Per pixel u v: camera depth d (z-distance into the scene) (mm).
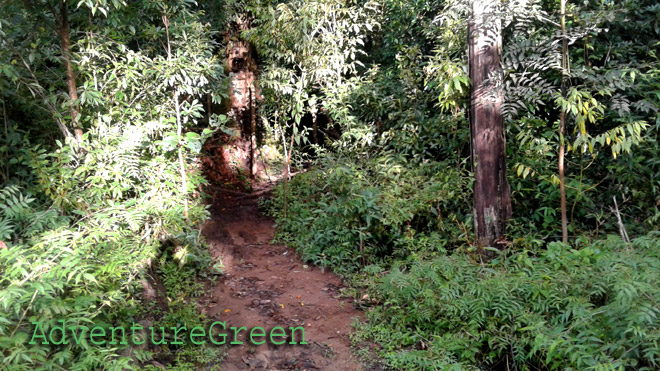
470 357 3439
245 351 3848
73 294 3090
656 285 3006
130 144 4641
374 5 7320
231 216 7262
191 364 3529
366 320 4277
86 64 4660
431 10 7695
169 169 5238
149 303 4055
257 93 8766
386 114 7492
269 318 4398
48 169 4117
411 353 3559
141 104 5336
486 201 4715
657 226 4598
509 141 5391
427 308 3898
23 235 3619
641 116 5102
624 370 2797
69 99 4383
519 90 4469
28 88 4305
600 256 3629
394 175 6113
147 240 4785
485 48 4566
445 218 5520
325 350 3859
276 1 7559
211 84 5766
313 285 5090
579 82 4883
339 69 7078
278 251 6043
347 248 5453
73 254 3080
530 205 5301
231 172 8672
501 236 4684
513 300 3562
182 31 5410
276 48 6953
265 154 8992
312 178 6840
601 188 5340
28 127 4867
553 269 3812
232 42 8859
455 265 4219
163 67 5129
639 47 5527
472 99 4723
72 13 4969
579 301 3264
